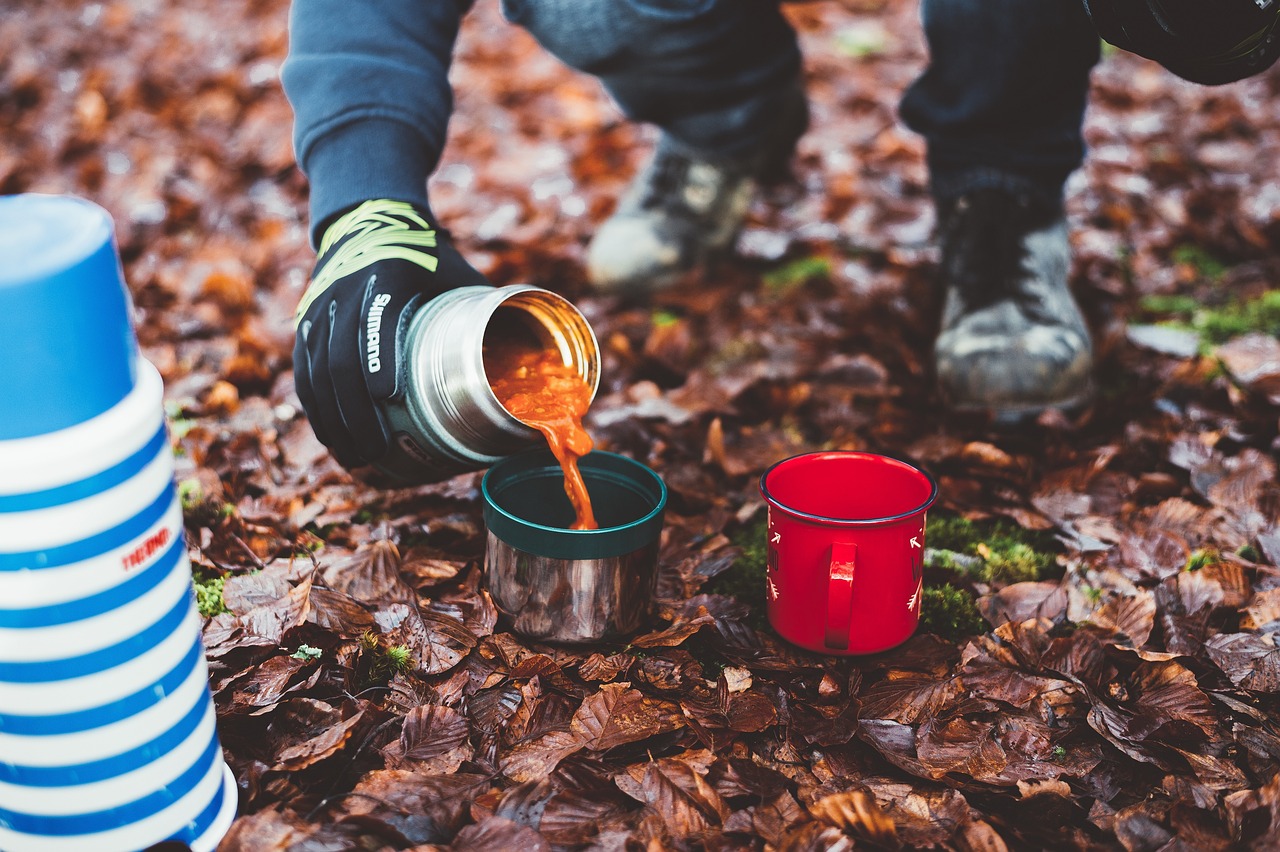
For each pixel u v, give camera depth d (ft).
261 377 6.90
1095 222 9.16
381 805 3.77
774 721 4.25
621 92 7.14
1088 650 4.62
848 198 9.49
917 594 4.61
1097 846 3.78
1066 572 5.25
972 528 5.68
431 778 3.88
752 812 3.83
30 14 13.69
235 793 3.80
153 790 3.35
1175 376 6.90
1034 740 4.21
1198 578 5.05
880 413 6.58
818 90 12.05
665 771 3.96
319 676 4.38
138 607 3.18
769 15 6.96
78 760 3.20
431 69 5.35
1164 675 4.48
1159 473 6.07
